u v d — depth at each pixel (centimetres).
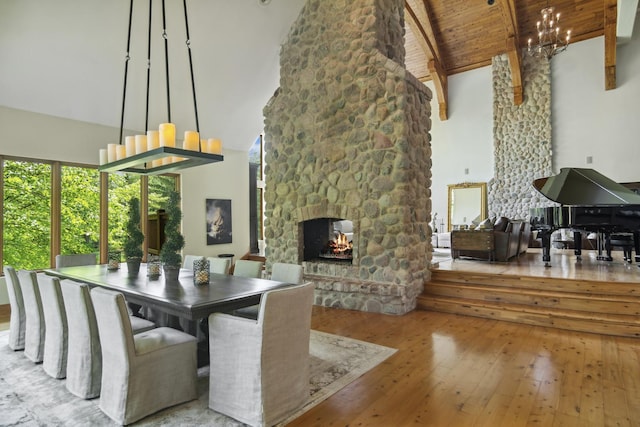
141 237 391
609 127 931
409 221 475
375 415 229
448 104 1169
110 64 538
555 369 294
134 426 220
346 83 514
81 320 262
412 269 483
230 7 551
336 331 399
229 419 227
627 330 367
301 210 559
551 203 981
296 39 577
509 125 1045
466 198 1137
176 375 244
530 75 1016
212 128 754
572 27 938
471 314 451
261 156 1066
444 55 1107
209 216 801
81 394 258
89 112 596
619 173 920
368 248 491
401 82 465
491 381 274
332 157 526
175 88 626
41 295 311
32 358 330
